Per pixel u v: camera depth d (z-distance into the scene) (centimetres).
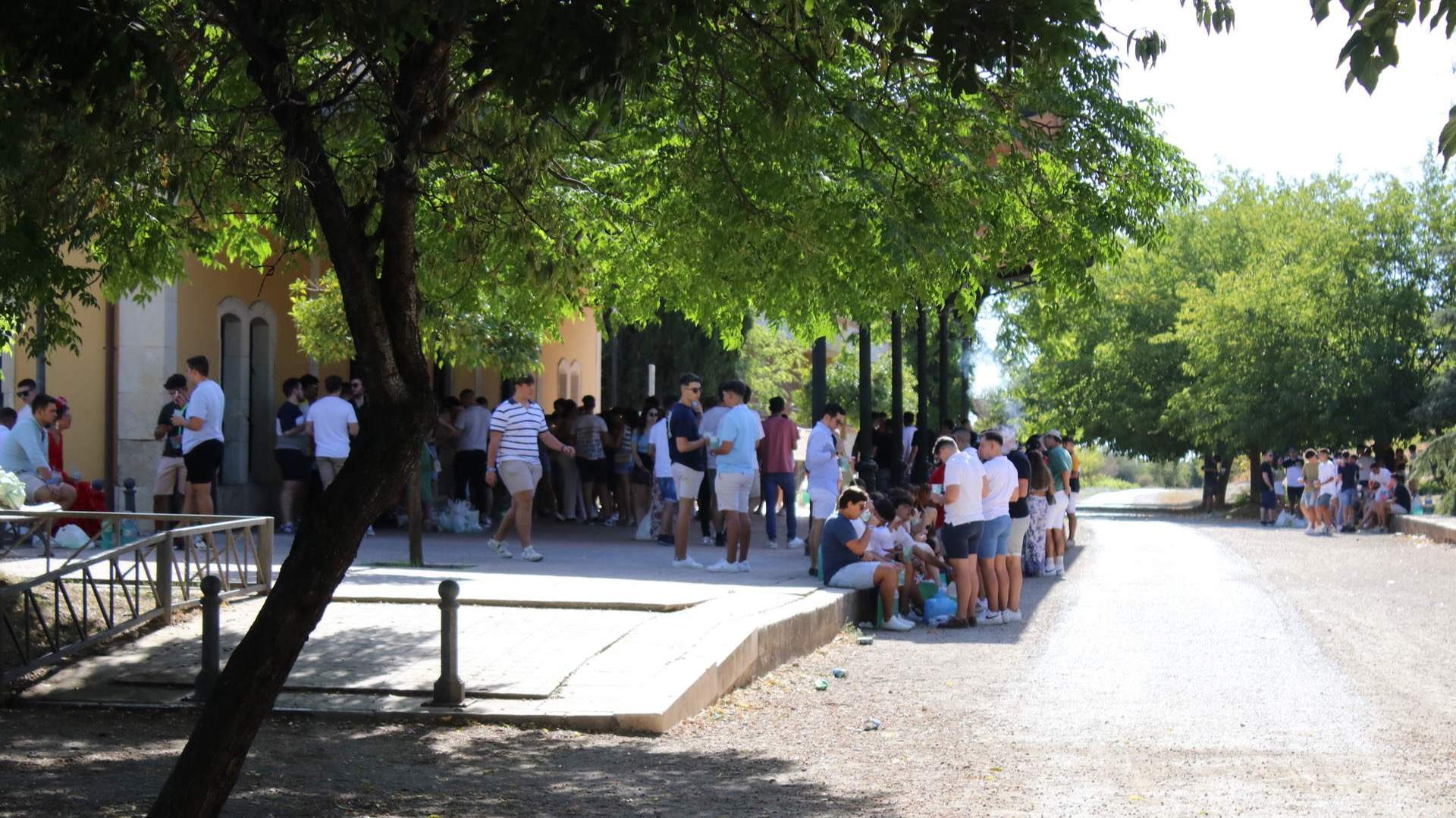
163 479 1767
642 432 2308
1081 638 1355
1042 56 655
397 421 571
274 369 2328
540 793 712
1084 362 5653
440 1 587
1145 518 4700
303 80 856
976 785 744
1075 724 927
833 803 698
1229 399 4781
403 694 926
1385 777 762
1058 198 1205
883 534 1483
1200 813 676
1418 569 2178
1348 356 4631
